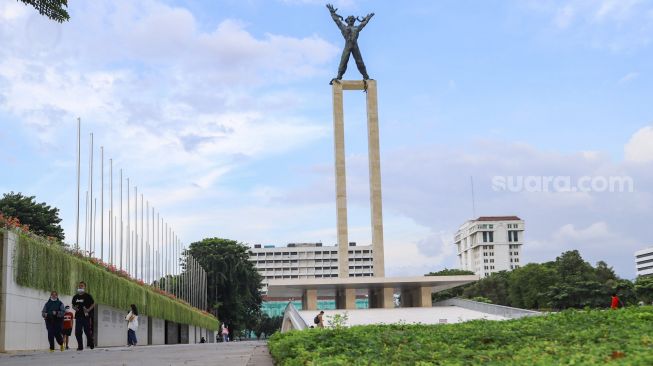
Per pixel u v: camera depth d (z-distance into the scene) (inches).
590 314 864.3
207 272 4549.7
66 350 1086.4
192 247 4687.5
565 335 585.0
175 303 2568.9
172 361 648.4
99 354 861.8
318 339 647.1
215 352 837.2
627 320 738.2
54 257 1254.9
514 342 569.3
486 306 2711.6
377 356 472.7
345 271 3100.4
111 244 2124.8
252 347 1005.2
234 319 4650.6
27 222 2901.1
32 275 1149.1
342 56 3282.5
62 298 1310.3
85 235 1822.1
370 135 3240.7
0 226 1083.9
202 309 4067.4
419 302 3218.5
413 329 901.2
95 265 1573.6
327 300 6289.4
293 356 538.0
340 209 3154.5
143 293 2006.6
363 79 3289.9
